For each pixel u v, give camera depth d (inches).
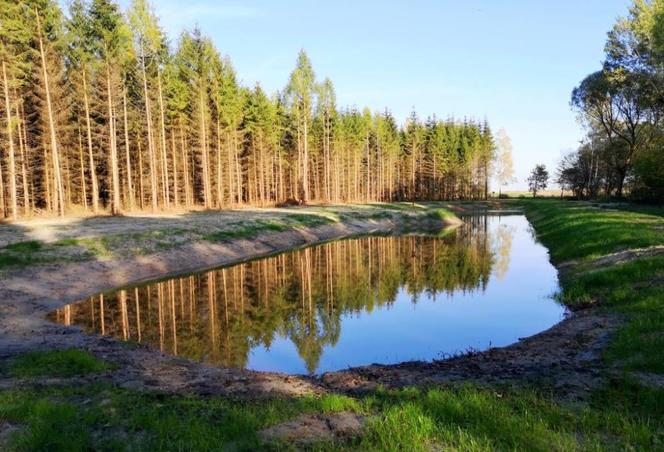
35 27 1263.5
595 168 3157.0
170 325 549.3
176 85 1834.4
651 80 1551.4
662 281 491.5
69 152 1829.5
